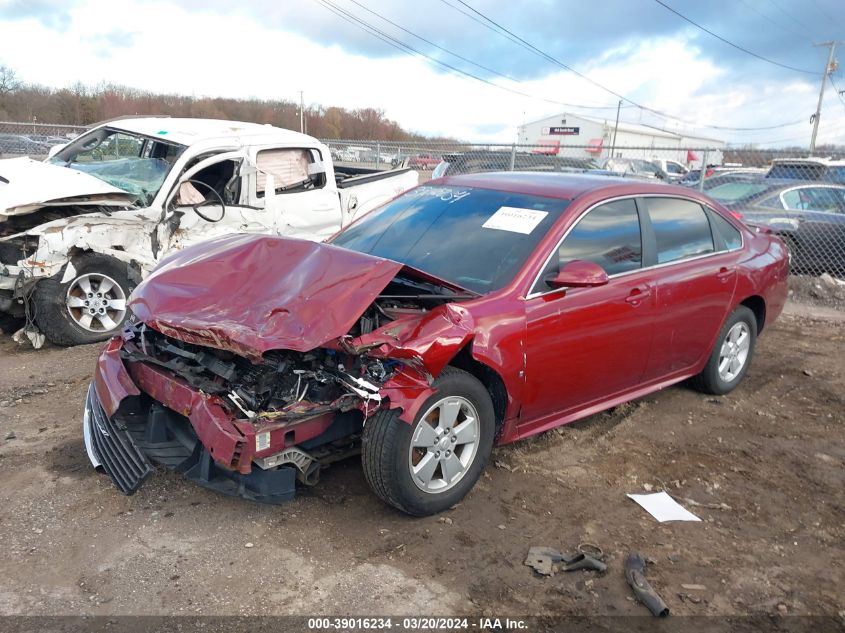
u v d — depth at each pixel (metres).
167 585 2.95
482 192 4.61
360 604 2.89
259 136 7.46
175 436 3.62
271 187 7.20
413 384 3.29
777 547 3.51
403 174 9.15
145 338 3.87
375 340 3.26
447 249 4.17
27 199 5.98
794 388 5.94
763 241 5.76
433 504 3.49
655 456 4.47
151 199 6.62
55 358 5.92
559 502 3.81
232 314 3.35
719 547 3.47
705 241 5.07
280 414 3.15
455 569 3.15
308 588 2.97
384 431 3.27
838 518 3.82
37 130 15.91
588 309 4.02
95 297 6.34
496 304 3.63
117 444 3.58
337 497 3.71
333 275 3.45
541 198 4.32
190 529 3.36
